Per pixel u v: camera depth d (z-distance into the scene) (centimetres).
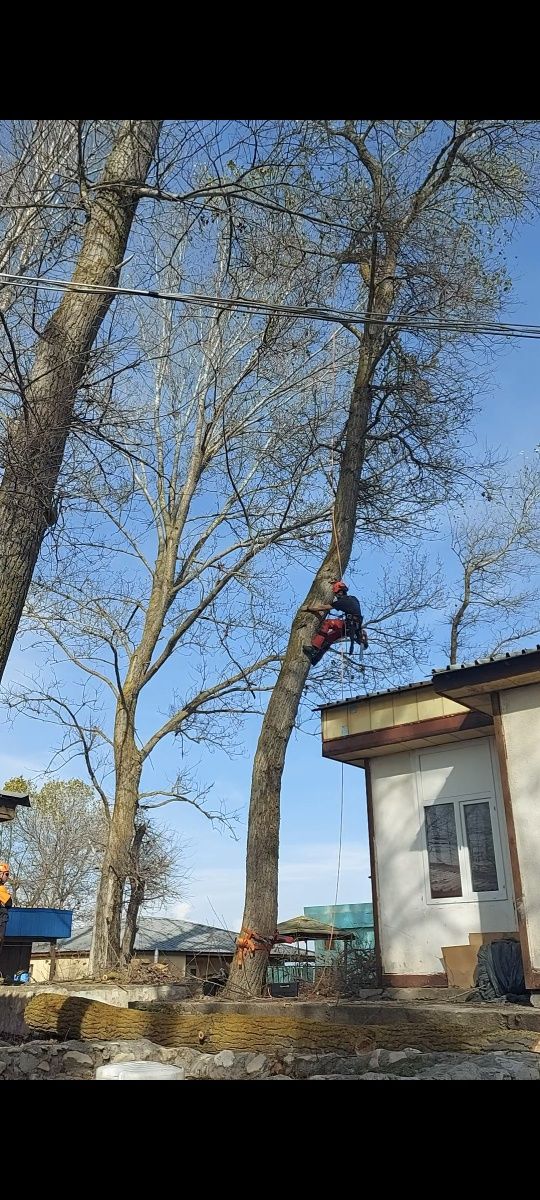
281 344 1393
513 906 1120
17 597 626
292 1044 633
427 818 1245
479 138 1227
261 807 1078
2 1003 943
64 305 705
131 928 1568
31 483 638
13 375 659
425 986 1169
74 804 4281
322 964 1518
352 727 1300
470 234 1272
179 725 1680
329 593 1172
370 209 1037
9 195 768
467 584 2284
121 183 744
